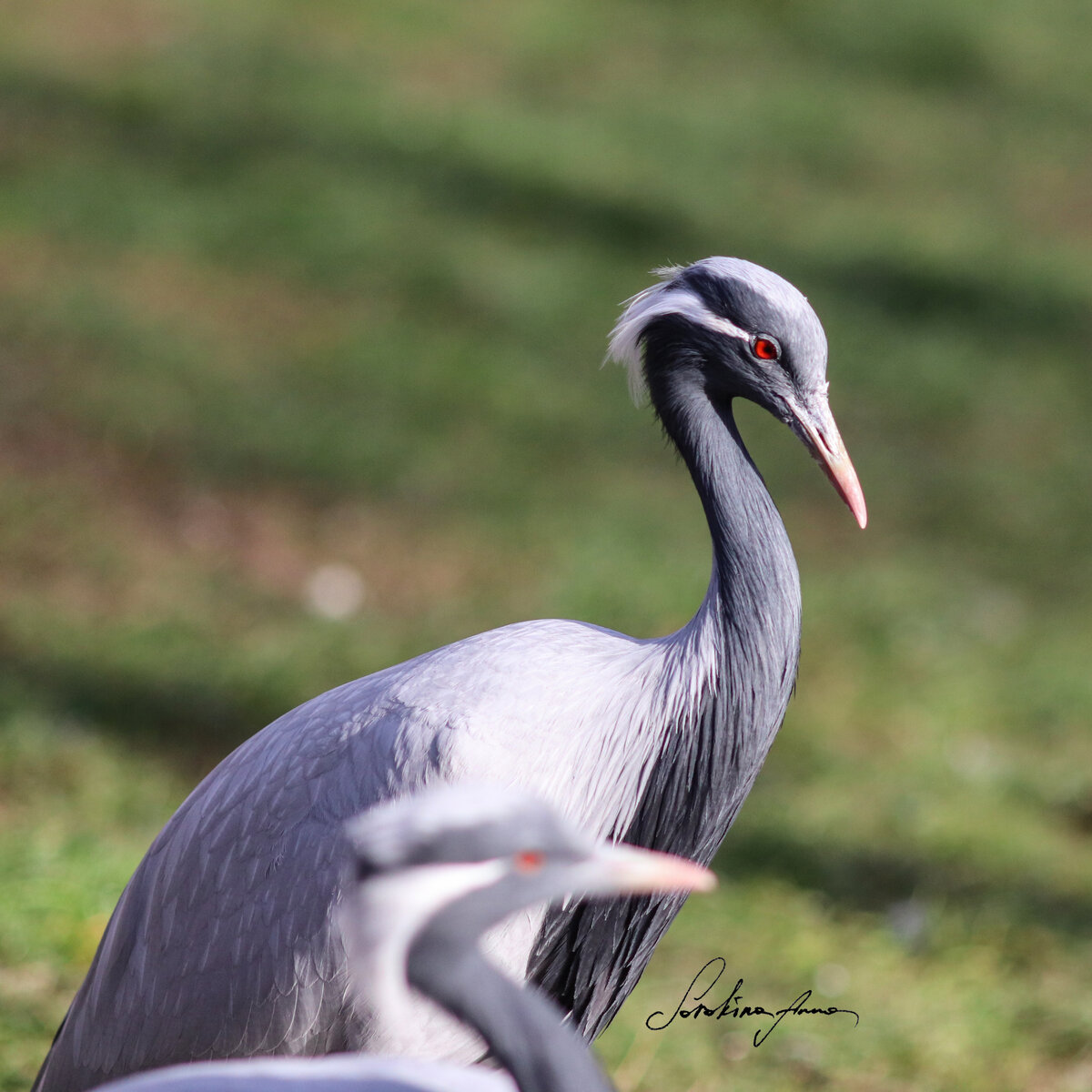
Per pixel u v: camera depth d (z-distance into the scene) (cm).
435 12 2680
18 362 1385
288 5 2548
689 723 565
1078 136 2750
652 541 1307
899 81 2864
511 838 337
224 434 1353
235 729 972
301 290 1666
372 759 538
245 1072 384
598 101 2455
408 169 2023
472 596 1188
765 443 1574
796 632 575
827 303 1902
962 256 2116
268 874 538
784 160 2380
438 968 338
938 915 887
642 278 1856
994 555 1423
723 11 3017
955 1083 752
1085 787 1064
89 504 1205
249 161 1948
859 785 1027
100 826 833
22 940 724
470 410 1495
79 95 2034
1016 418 1714
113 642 1030
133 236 1698
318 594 1152
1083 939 888
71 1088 570
